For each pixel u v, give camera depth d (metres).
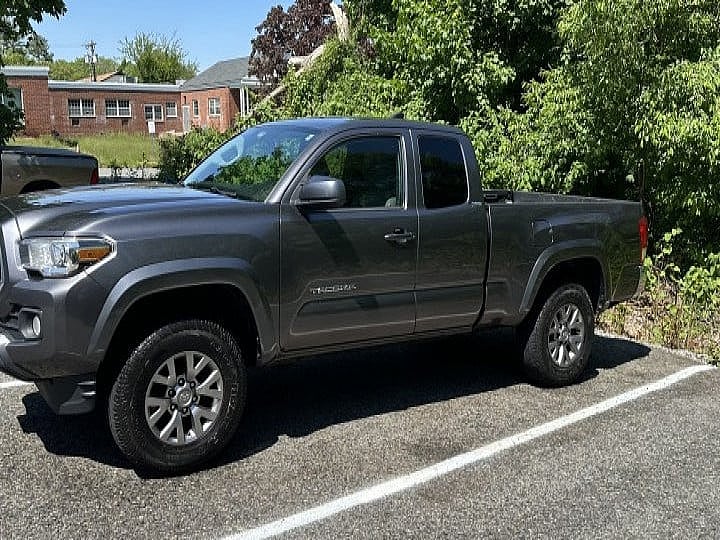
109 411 4.07
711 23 8.00
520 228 5.59
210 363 4.30
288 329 4.59
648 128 7.86
